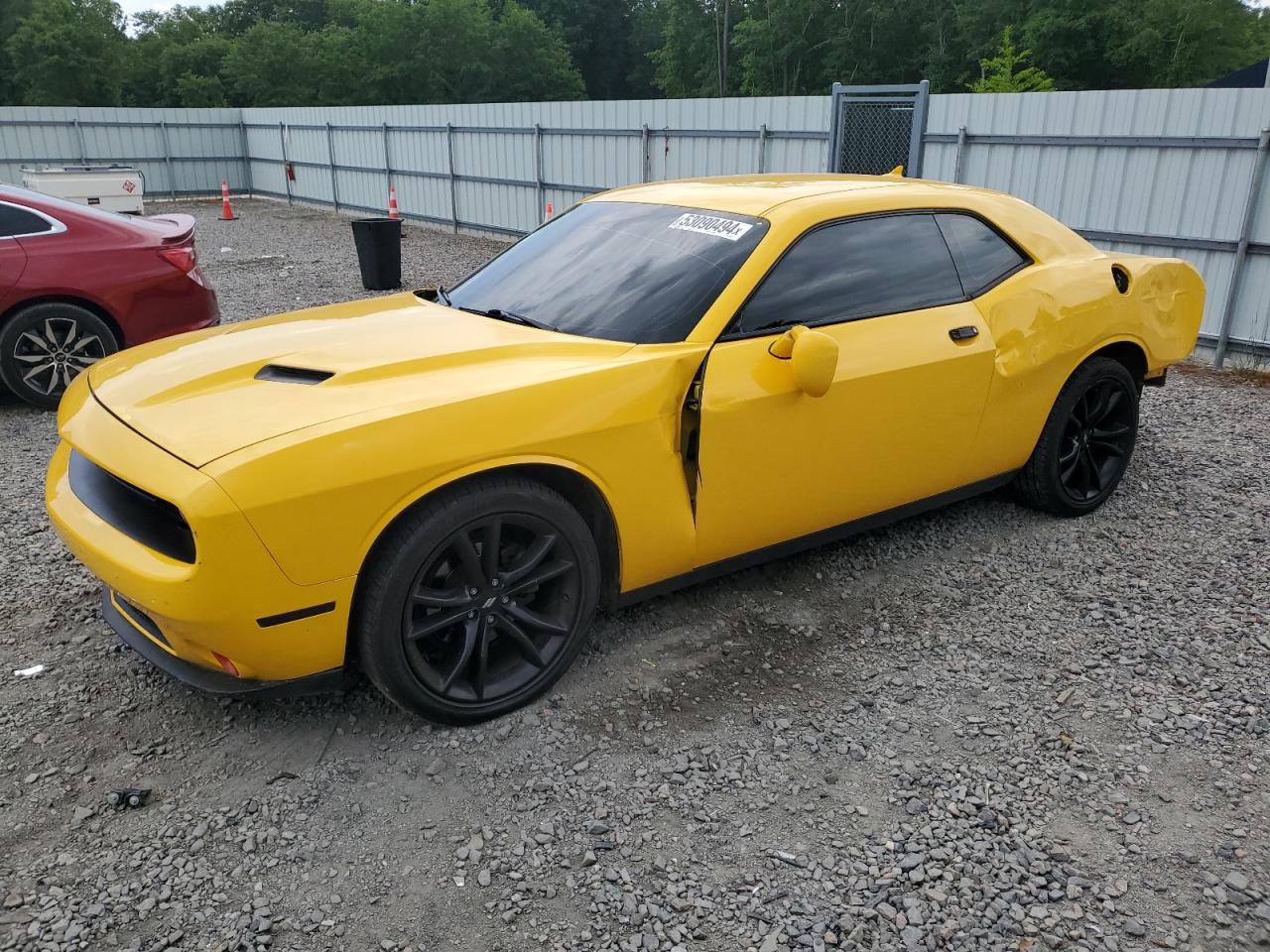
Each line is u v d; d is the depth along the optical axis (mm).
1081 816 2730
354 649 2900
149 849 2561
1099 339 4562
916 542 4539
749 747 3016
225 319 10328
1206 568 4328
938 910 2383
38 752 2969
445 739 3023
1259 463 5824
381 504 2652
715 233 3680
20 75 54031
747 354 3361
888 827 2676
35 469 5602
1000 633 3744
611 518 3191
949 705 3262
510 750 2977
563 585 3146
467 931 2307
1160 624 3824
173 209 24984
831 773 2900
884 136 11922
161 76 57906
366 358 3105
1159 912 2389
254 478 2490
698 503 3348
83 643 3617
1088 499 4855
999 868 2527
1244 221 8586
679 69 70750
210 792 2785
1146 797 2812
